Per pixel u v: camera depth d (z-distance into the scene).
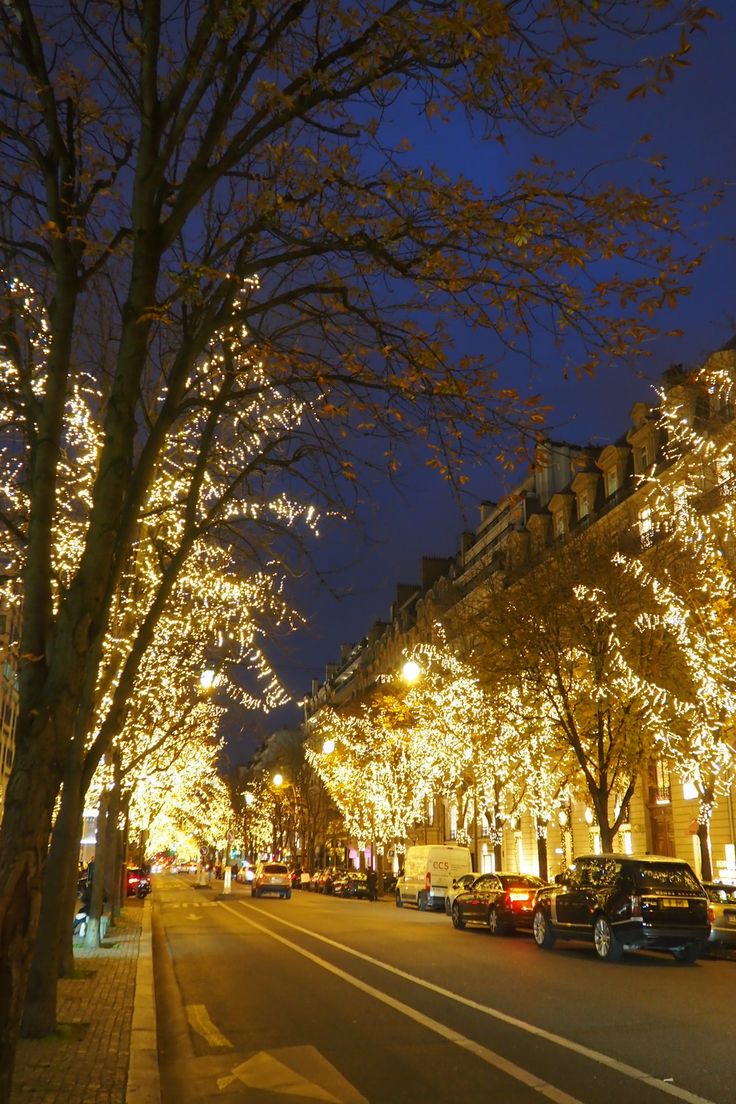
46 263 7.68
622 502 35.47
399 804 49.78
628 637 25.45
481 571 48.09
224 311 8.54
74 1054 8.94
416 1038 10.12
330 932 24.61
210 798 76.44
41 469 6.79
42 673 6.26
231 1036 10.64
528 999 12.58
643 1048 9.37
